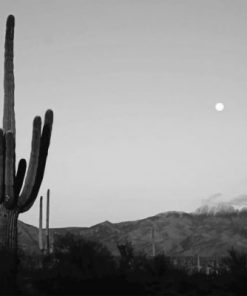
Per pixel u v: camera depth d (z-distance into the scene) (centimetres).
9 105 1933
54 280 1330
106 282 1337
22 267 1530
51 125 1962
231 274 1426
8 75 1958
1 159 1783
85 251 1412
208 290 1375
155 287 1368
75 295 1313
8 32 1997
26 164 1895
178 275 1451
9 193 1767
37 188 1897
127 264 1442
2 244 1769
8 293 1284
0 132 1775
